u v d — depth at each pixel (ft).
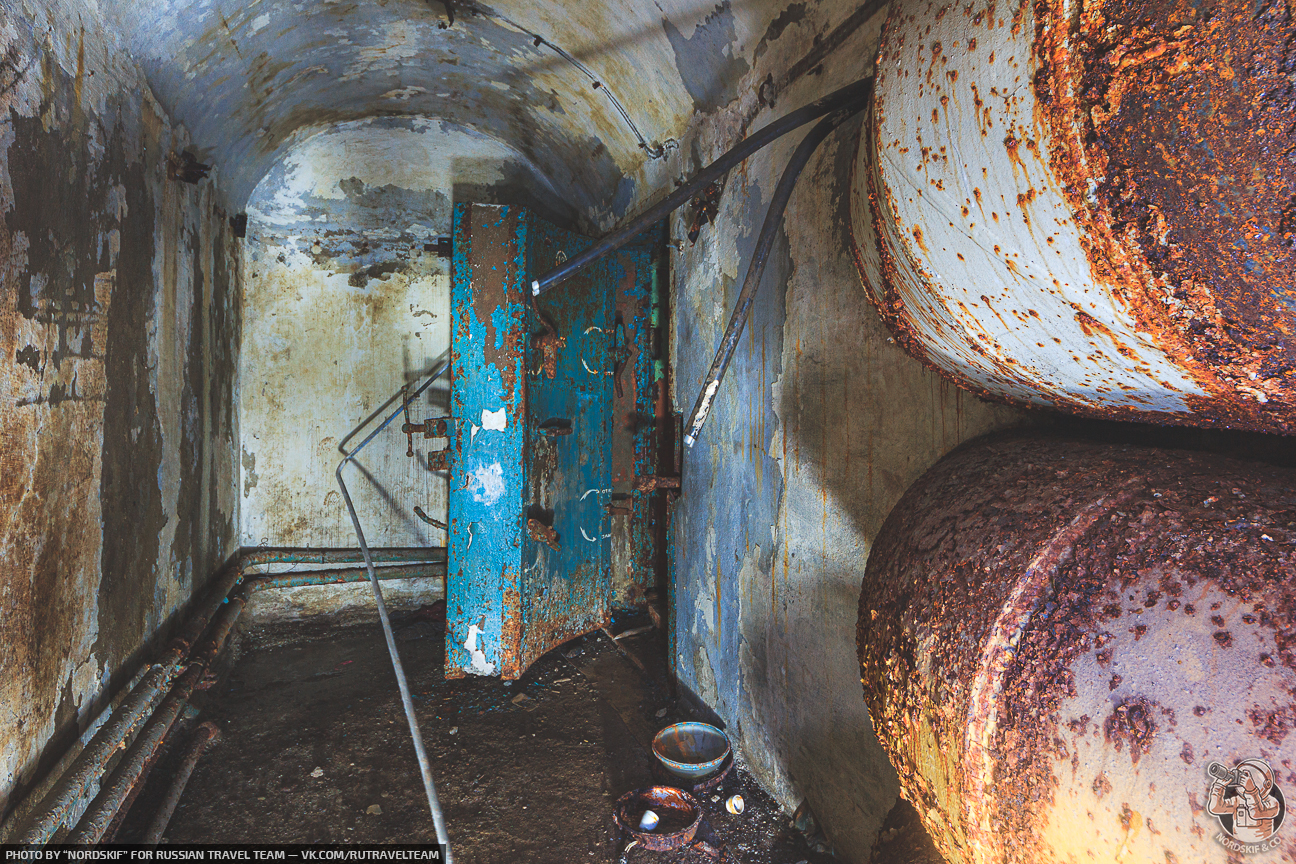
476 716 8.54
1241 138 1.52
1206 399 2.04
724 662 7.44
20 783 4.77
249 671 10.00
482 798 6.88
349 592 12.26
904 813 4.45
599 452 10.83
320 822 6.46
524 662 9.45
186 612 8.68
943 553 2.59
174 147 8.00
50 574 5.28
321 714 8.57
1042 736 2.01
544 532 9.46
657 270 11.30
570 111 9.95
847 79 5.09
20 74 4.88
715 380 5.59
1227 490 2.04
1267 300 1.61
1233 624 1.69
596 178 11.04
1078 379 2.37
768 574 6.42
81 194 5.81
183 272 8.53
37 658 5.06
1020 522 2.36
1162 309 1.82
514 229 8.97
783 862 5.68
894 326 3.11
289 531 12.07
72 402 5.68
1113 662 1.89
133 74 6.75
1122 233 1.79
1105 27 1.72
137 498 7.07
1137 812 1.74
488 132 12.09
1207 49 1.54
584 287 10.34
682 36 7.01
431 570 12.25
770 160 6.28
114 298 6.50
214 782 7.06
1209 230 1.63
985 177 2.11
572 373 10.16
